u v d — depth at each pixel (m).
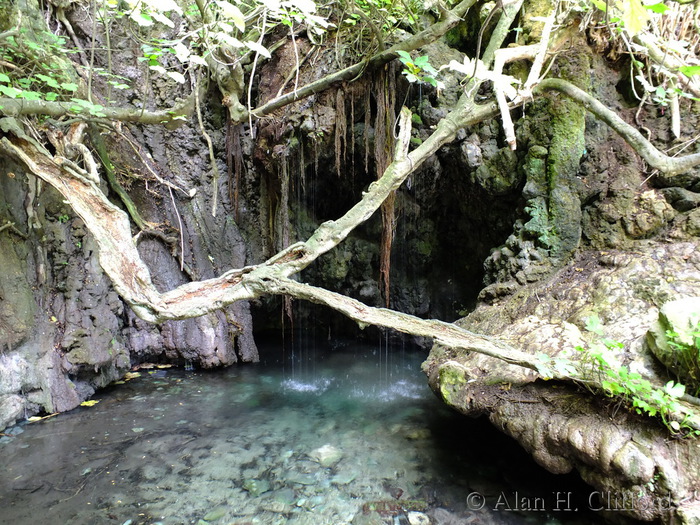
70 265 3.86
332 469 2.83
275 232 5.29
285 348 5.77
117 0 3.22
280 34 4.72
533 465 2.86
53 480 2.66
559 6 3.19
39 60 3.45
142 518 2.33
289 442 3.21
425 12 4.23
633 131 2.70
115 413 3.66
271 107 4.14
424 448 3.11
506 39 4.07
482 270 4.93
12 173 3.47
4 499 2.46
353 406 3.92
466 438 3.28
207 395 4.12
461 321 3.68
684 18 3.35
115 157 4.49
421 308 5.52
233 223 5.16
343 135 4.25
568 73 3.58
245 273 3.00
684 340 1.88
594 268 3.25
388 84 4.00
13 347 3.37
